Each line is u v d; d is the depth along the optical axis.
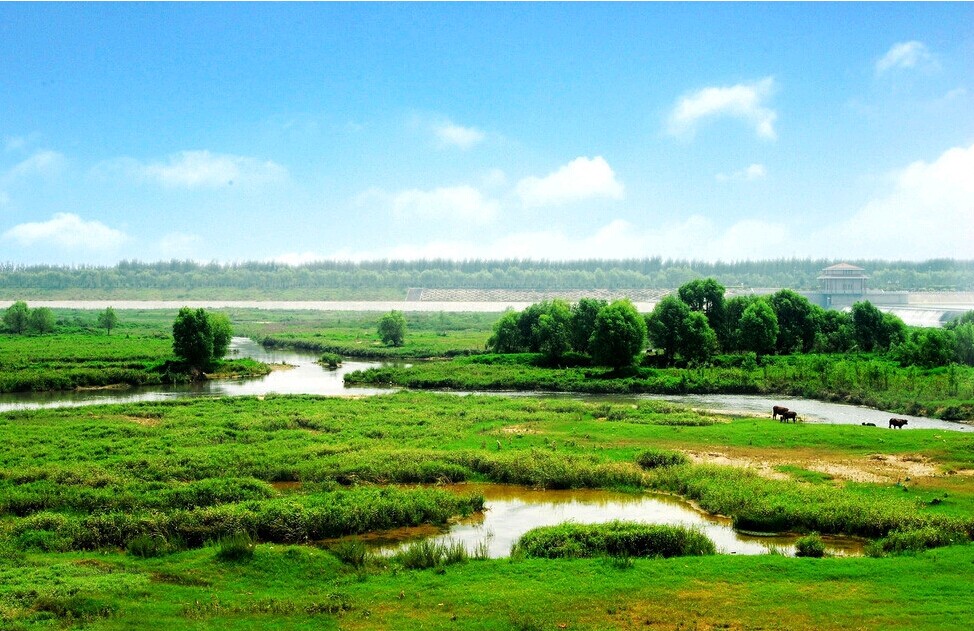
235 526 41.31
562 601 31.72
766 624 29.42
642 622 29.77
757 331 133.88
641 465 60.16
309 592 33.19
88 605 30.77
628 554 38.38
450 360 152.50
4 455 59.09
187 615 30.41
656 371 122.94
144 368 130.38
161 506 46.81
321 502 46.28
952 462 59.16
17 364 129.25
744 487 51.22
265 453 61.59
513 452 62.38
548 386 115.88
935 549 38.19
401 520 46.03
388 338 184.62
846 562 35.84
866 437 67.69
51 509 45.88
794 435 69.38
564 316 142.50
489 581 34.22
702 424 76.88
